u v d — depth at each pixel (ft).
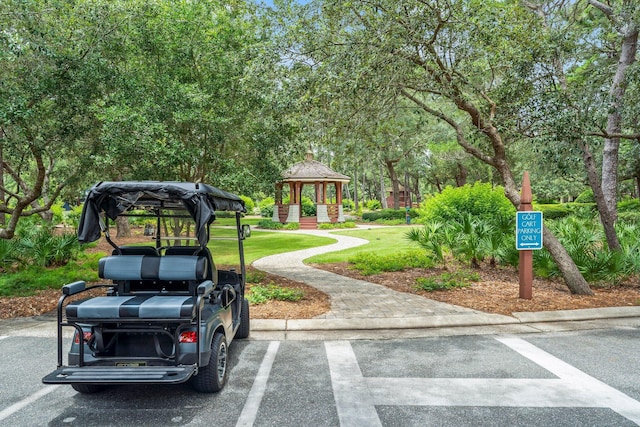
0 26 27.35
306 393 14.56
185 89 34.63
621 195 105.70
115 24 33.12
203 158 40.52
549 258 32.94
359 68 26.84
